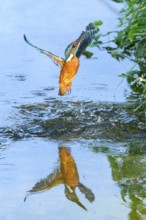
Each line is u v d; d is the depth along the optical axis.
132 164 14.15
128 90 17.75
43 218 12.12
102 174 13.75
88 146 15.09
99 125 16.03
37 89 17.92
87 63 19.30
